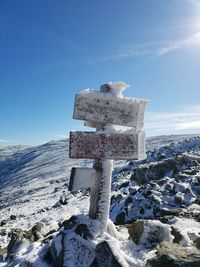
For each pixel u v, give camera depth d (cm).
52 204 1034
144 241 180
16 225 648
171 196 444
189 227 252
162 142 3956
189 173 625
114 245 157
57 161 5203
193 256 146
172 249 163
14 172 5528
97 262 161
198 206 407
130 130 182
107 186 179
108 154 176
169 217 315
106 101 178
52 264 176
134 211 420
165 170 744
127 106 181
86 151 174
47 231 302
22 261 188
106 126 180
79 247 168
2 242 434
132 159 178
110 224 192
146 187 489
